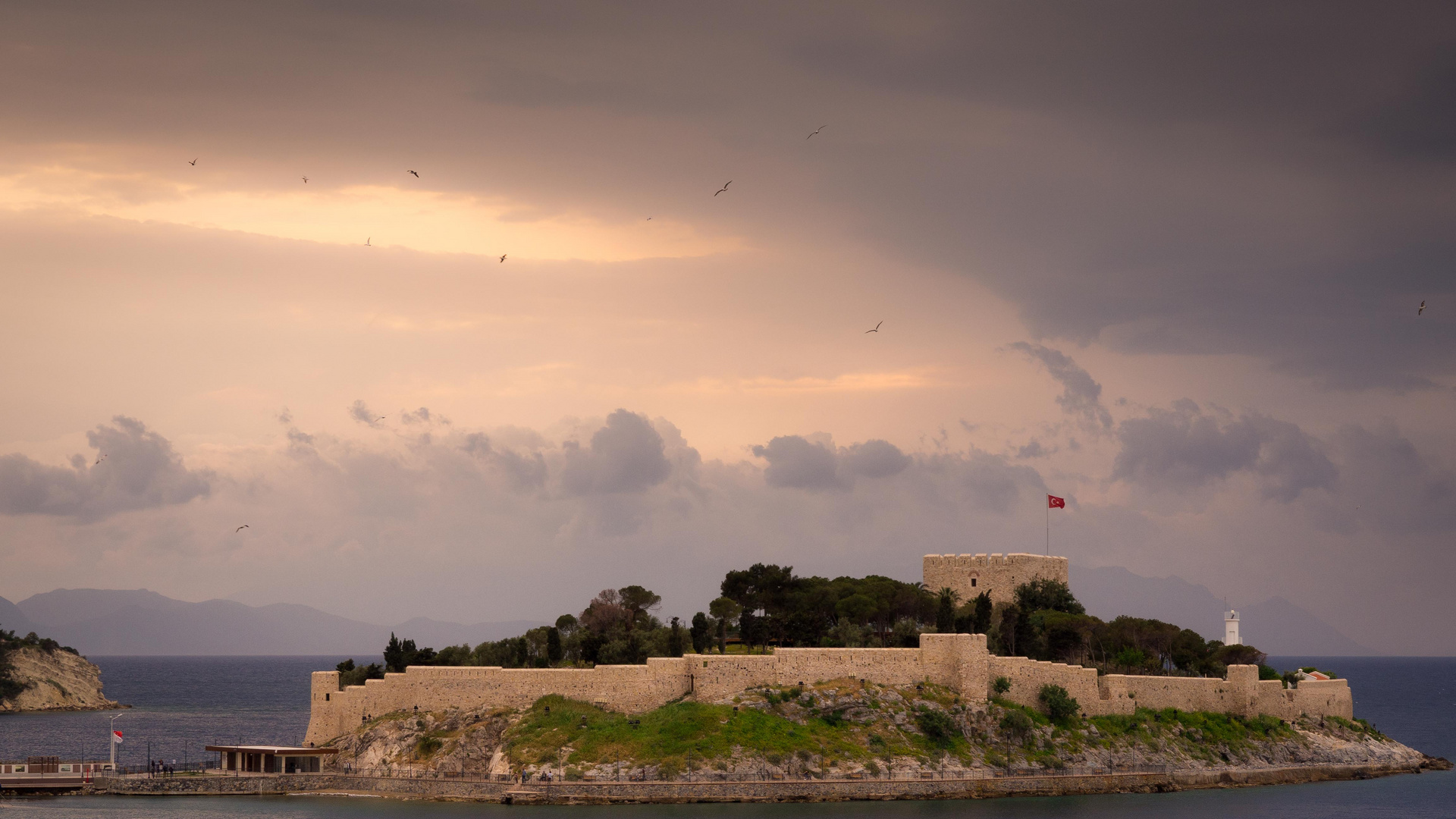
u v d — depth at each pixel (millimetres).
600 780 174500
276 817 171375
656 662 188625
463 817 168250
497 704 191500
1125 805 187250
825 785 177625
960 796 183125
